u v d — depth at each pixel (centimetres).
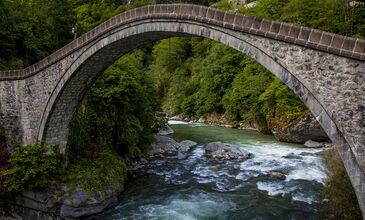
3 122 2125
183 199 2036
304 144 3173
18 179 1881
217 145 2969
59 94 1927
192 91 5962
